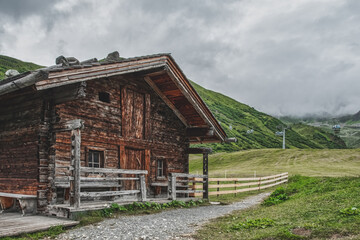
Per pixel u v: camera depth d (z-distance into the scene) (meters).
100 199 12.85
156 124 15.97
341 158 59.69
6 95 10.38
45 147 11.03
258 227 8.25
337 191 11.43
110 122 13.40
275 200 13.84
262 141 143.75
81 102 12.20
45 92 11.08
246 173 44.91
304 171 44.31
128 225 9.22
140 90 15.10
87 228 8.80
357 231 6.48
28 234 7.96
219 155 74.06
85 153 12.18
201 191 16.50
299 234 6.95
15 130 12.02
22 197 10.29
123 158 13.81
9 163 12.15
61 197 11.18
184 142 17.84
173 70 14.20
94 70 10.66
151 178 15.29
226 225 9.09
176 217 10.91
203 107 16.14
